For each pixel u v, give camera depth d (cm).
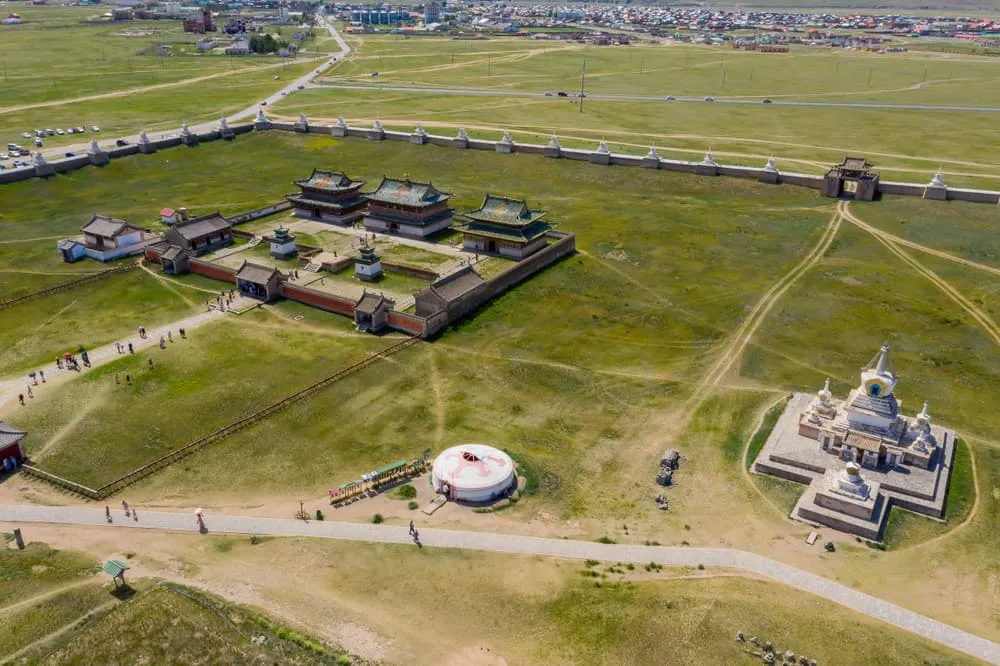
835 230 13575
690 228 13725
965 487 6719
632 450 7350
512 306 10606
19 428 7581
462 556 5838
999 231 13238
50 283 11219
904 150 19225
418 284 11162
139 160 17575
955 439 7425
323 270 11581
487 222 12181
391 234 13175
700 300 10844
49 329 9844
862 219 14062
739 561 5809
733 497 6644
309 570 5659
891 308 10506
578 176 16900
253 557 5797
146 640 5003
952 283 11325
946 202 14438
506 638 5053
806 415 7456
